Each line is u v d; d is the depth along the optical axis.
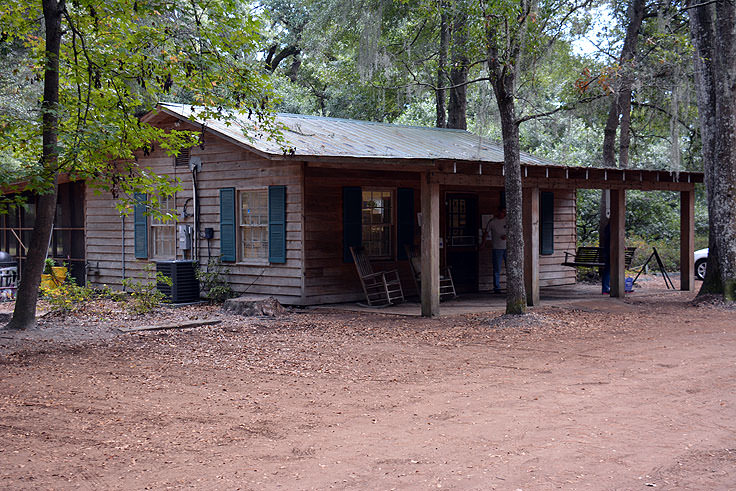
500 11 11.04
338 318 12.55
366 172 14.87
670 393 6.89
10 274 16.84
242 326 11.55
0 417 6.09
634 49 18.53
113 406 6.53
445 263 16.52
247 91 11.08
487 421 6.00
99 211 17.89
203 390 7.20
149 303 13.16
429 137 17.12
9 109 14.64
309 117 16.81
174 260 15.73
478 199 17.31
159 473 4.76
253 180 14.70
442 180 12.55
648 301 15.00
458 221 17.02
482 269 17.47
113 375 7.89
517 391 7.07
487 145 17.75
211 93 10.98
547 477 4.62
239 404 6.63
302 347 9.66
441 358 8.87
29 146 11.31
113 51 11.12
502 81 11.37
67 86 12.09
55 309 12.38
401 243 15.55
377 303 14.66
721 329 10.98
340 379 7.72
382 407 6.51
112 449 5.28
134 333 10.80
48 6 10.48
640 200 27.23
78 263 18.41
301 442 5.45
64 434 5.64
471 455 5.10
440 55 20.39
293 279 14.06
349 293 14.66
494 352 9.22
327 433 5.70
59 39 10.67
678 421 5.93
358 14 20.17
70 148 10.15
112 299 14.77
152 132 11.30
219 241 15.45
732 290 13.84
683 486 4.45
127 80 11.24
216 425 5.93
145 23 11.39
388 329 11.21
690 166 24.19
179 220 16.19
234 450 5.26
